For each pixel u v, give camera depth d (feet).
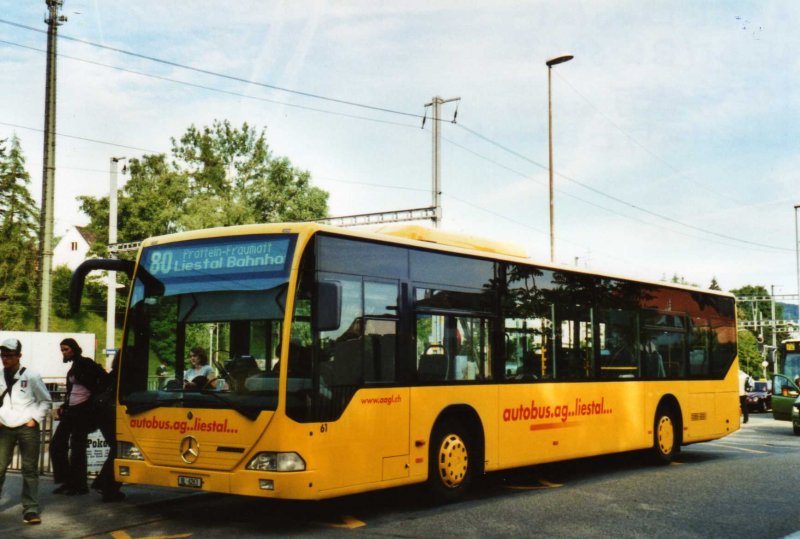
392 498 34.19
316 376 27.02
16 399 28.43
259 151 213.66
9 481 37.11
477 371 34.53
